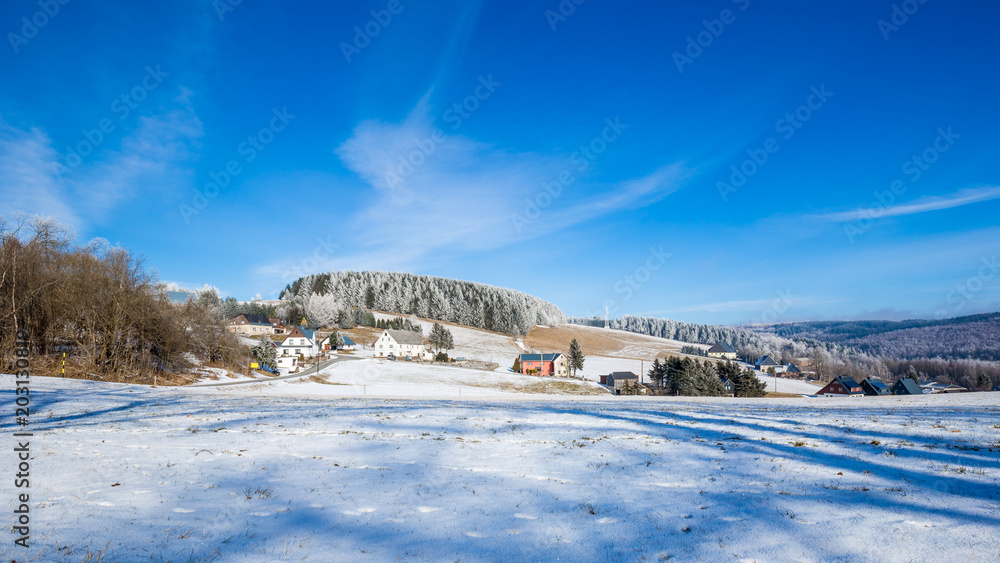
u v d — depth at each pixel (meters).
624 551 5.52
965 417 17.73
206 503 7.34
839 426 15.34
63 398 24.77
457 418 18.45
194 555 5.36
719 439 13.34
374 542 5.86
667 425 16.25
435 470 9.80
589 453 11.47
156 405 24.42
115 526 6.16
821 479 8.49
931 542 5.35
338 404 26.05
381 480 8.95
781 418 18.22
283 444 12.66
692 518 6.55
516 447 12.34
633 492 7.99
